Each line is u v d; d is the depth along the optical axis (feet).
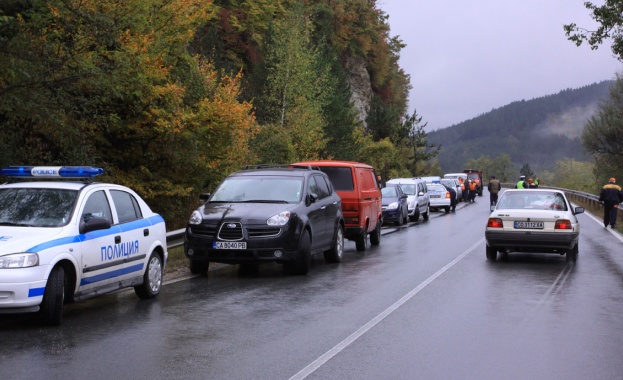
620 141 167.32
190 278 42.80
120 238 32.14
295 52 151.43
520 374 21.26
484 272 45.73
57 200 30.53
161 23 74.90
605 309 32.42
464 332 27.30
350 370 21.63
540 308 32.65
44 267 26.86
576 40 72.02
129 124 70.69
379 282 41.06
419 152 237.66
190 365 22.04
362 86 258.37
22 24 46.68
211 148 80.02
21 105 44.98
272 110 151.02
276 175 48.42
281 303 33.73
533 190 54.44
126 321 29.07
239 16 194.18
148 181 76.23
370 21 263.08
